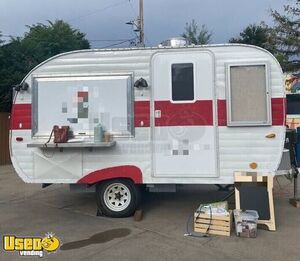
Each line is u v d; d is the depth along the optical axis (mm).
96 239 6332
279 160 7098
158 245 6031
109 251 5812
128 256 5613
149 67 7379
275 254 5641
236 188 7020
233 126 7180
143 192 8141
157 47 7367
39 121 7605
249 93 7141
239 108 7168
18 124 7660
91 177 7508
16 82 18031
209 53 7238
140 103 7402
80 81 7531
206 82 7250
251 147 7160
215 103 7223
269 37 29078
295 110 12547
